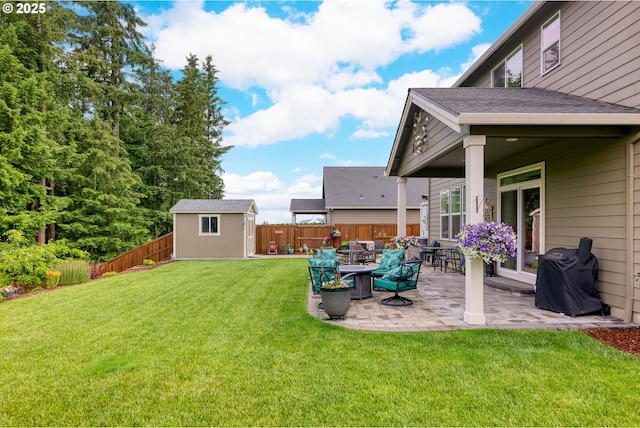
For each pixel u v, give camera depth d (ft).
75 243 47.91
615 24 16.78
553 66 21.54
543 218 21.86
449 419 8.36
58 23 46.47
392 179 77.77
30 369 11.32
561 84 20.83
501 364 11.12
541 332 14.11
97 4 56.80
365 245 44.27
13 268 27.40
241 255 51.29
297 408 8.95
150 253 49.24
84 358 12.17
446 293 22.49
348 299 16.31
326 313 17.08
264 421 8.43
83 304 20.45
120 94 57.72
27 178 36.88
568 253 17.26
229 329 15.19
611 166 16.63
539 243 22.48
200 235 51.26
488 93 20.57
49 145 42.16
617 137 15.99
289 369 11.08
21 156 35.58
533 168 22.88
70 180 49.03
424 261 38.34
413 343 13.08
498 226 14.73
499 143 20.65
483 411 8.67
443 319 16.28
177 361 11.82
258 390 9.84
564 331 14.28
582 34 18.99
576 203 18.94
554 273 17.31
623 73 16.30
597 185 17.46
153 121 68.64
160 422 8.46
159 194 69.10
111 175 51.80
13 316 17.88
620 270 16.02
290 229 61.41
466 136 15.75
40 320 17.03
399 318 16.56
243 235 51.26
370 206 68.69
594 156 17.65
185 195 72.90
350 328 15.06
